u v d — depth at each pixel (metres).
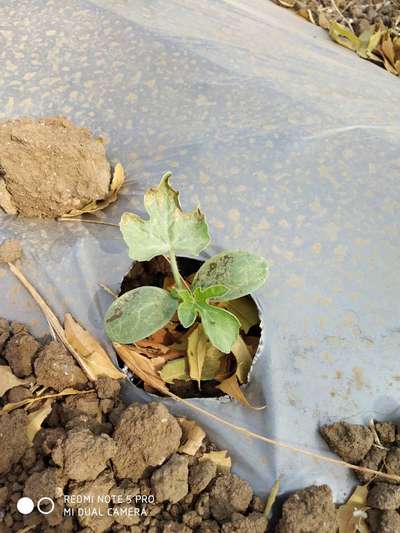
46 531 0.21
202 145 0.27
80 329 0.24
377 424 0.23
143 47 0.30
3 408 0.23
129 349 0.24
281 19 0.37
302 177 0.26
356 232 0.25
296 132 0.27
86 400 0.24
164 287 0.26
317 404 0.23
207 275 0.23
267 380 0.23
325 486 0.22
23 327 0.25
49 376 0.24
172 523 0.21
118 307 0.23
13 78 0.30
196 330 0.24
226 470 0.23
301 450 0.23
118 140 0.28
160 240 0.23
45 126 0.26
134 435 0.22
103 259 0.26
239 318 0.25
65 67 0.30
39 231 0.27
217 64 0.29
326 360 0.24
